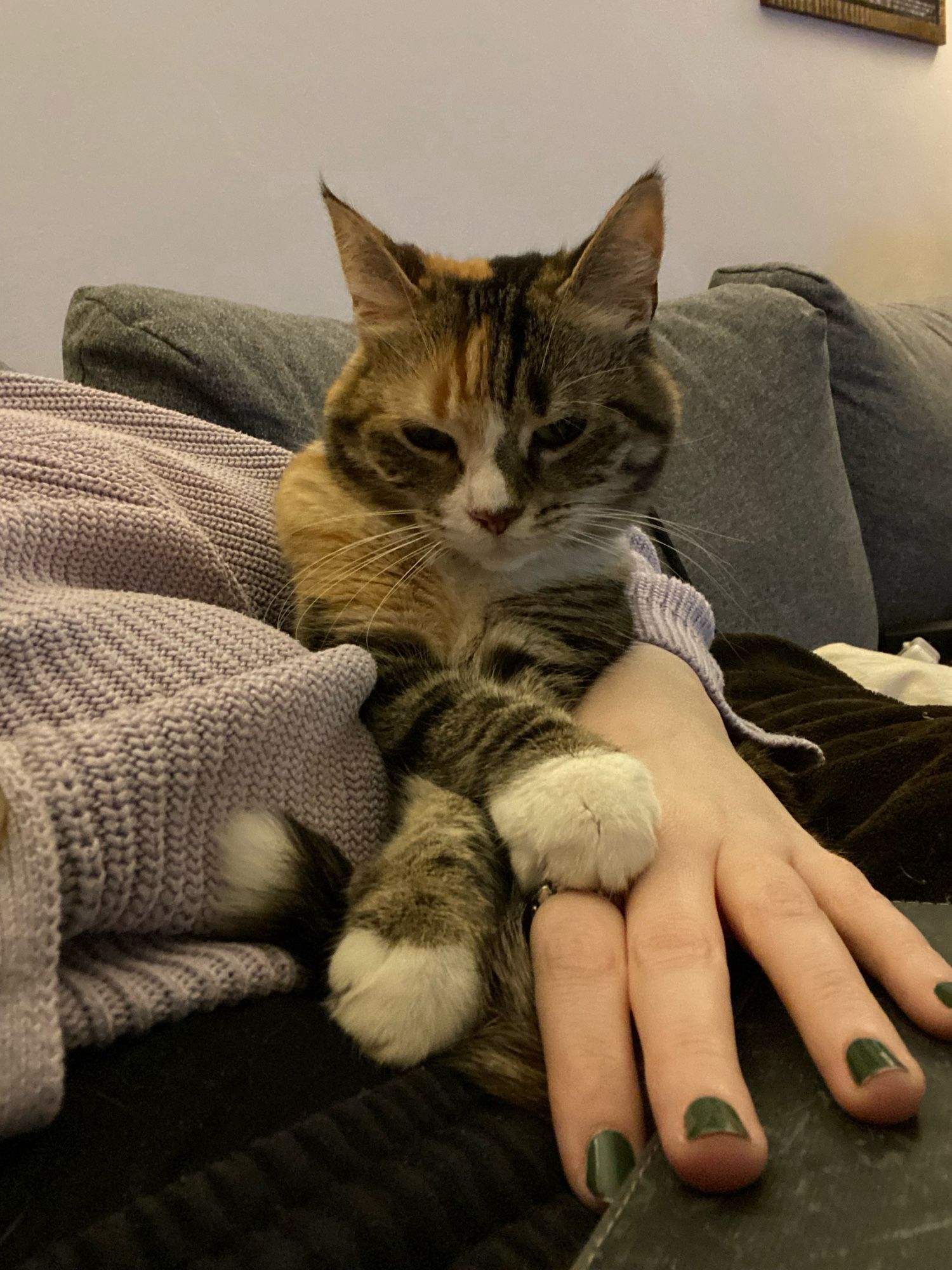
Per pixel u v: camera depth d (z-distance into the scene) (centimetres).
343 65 65
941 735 32
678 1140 15
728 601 64
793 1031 18
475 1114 18
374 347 36
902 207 104
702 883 21
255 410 47
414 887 22
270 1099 17
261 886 20
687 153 84
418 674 30
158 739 19
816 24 89
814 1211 14
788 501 67
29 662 20
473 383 34
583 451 36
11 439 27
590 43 76
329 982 20
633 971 19
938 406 81
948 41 101
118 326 46
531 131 75
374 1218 15
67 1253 14
